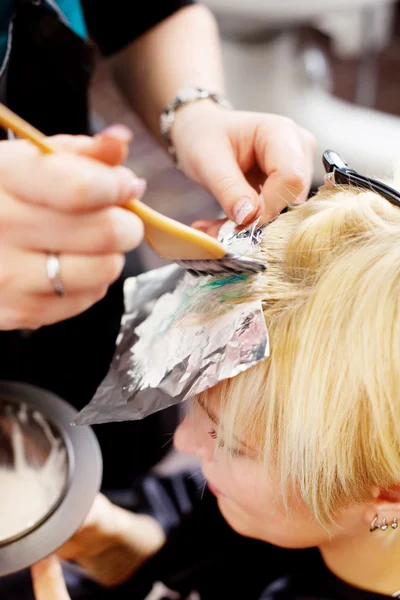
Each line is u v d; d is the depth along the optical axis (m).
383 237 0.48
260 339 0.46
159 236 0.41
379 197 0.52
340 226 0.50
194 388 0.47
